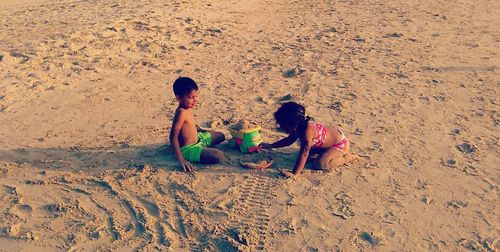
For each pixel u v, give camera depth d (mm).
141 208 2826
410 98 4406
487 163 3283
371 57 5617
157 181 3082
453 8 8305
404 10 8203
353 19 7602
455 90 4594
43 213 2779
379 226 2645
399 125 3859
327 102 4348
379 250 2465
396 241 2527
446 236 2564
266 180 3086
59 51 5508
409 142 3580
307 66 5352
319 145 3189
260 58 5676
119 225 2688
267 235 2578
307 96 4492
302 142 3100
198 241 2555
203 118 4043
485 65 5309
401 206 2814
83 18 7008
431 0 9023
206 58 5688
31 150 3486
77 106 4277
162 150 3463
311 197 2904
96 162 3311
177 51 5902
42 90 4582
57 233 2617
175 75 5109
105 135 3732
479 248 2471
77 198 2920
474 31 6781
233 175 3145
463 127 3820
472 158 3350
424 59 5516
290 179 3086
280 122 3113
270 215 2740
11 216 2742
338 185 3027
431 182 3057
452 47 5992
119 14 7105
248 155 3398
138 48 5863
